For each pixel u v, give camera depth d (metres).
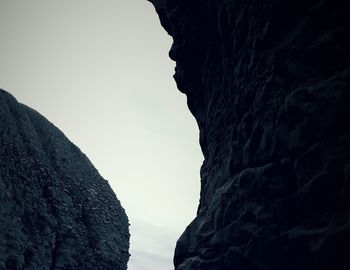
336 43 8.57
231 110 12.90
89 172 42.47
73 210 35.59
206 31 14.52
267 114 10.34
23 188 30.36
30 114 41.59
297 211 9.05
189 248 13.26
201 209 14.17
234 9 12.12
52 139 41.12
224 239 11.22
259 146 10.52
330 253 7.94
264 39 10.69
